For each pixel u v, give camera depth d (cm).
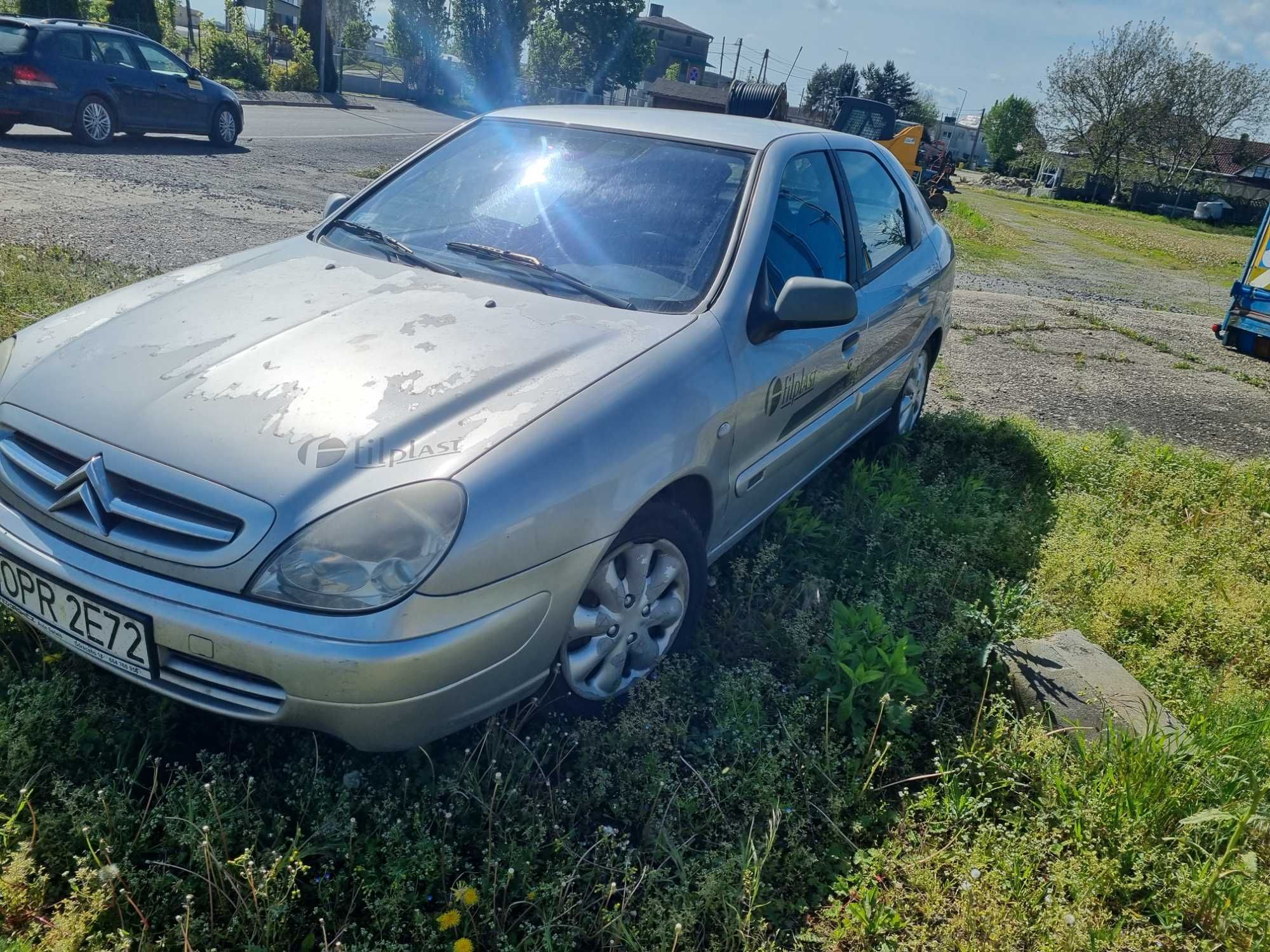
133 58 1316
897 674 277
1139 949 215
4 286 521
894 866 232
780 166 339
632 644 267
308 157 1488
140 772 226
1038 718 285
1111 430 579
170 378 234
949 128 10406
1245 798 254
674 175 328
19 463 229
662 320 277
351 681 195
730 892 212
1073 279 1552
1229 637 349
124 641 207
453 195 341
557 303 280
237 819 212
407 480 205
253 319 261
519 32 5338
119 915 194
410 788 231
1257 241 967
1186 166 5984
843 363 362
